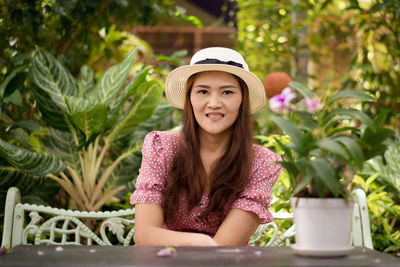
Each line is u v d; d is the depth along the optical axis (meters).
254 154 1.83
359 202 1.81
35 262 1.02
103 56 3.50
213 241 1.52
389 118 3.29
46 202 2.64
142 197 1.71
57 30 3.11
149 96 2.47
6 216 1.84
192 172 1.76
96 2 2.87
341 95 1.20
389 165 2.64
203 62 1.78
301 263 1.01
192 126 1.83
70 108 2.34
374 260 1.05
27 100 2.96
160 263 1.00
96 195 2.49
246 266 0.97
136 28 4.73
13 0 2.82
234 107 1.75
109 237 2.52
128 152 2.58
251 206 1.70
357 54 3.81
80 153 2.53
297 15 4.60
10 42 2.91
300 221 1.11
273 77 3.87
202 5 8.37
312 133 1.11
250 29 5.25
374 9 3.28
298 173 1.15
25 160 2.17
